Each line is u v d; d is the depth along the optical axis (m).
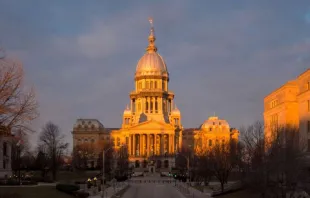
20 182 112.75
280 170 63.47
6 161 139.50
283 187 63.09
